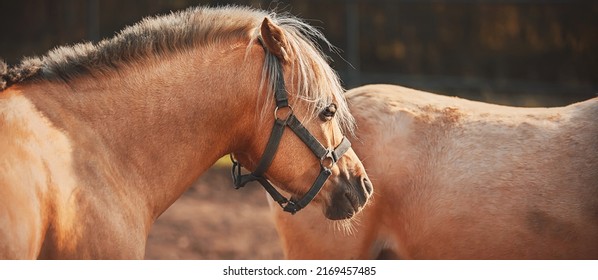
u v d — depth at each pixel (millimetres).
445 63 21797
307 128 5391
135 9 21047
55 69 5125
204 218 13000
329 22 21203
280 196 5660
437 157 6633
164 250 11344
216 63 5387
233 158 5824
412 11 21719
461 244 6469
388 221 6738
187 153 5367
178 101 5301
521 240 6328
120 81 5238
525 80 21453
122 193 5094
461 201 6457
